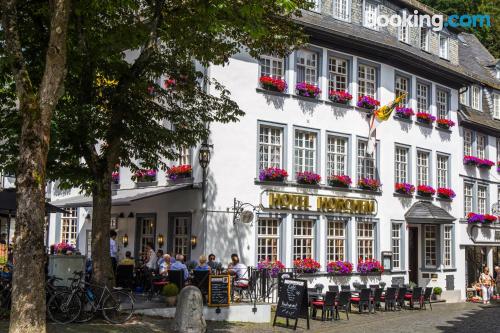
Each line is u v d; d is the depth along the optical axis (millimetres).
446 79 28484
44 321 9281
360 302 19438
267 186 20609
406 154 26125
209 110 16000
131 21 13719
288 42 15906
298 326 15914
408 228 25766
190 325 13266
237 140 20047
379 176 24375
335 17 23703
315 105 22219
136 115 14328
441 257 27328
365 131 23891
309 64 22391
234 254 18516
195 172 19844
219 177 19594
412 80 26484
